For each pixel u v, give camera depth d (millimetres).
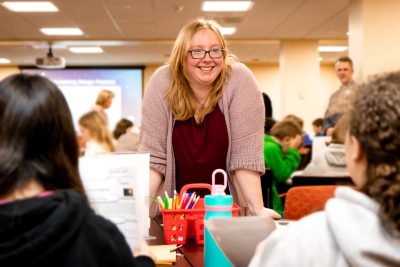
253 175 1845
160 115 1889
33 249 759
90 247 816
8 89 864
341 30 8461
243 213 1859
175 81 1860
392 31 5805
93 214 865
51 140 862
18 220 774
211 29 1814
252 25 8031
